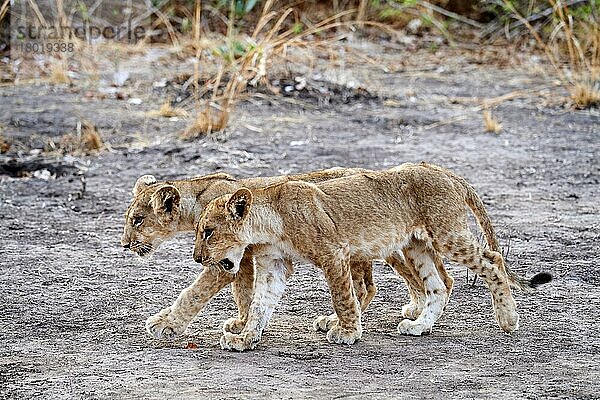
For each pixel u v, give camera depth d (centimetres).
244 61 1958
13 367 883
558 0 2298
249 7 2517
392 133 1912
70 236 1302
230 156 1714
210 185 983
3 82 2291
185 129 1886
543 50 2728
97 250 1245
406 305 1020
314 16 2994
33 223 1357
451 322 998
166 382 841
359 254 941
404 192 957
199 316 1023
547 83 2378
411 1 2939
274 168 1647
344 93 2219
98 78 2330
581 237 1291
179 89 2202
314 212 914
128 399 807
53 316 1020
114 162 1684
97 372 868
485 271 959
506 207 1433
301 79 2252
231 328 973
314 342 941
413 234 960
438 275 988
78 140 1784
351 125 1972
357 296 998
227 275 946
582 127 1964
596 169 1648
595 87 2169
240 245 919
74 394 819
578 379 848
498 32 2944
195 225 976
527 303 1048
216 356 906
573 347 925
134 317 1019
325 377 850
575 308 1034
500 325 963
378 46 2817
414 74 2512
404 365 880
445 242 953
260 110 2055
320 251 916
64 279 1134
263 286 936
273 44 2008
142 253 986
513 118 2039
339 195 932
